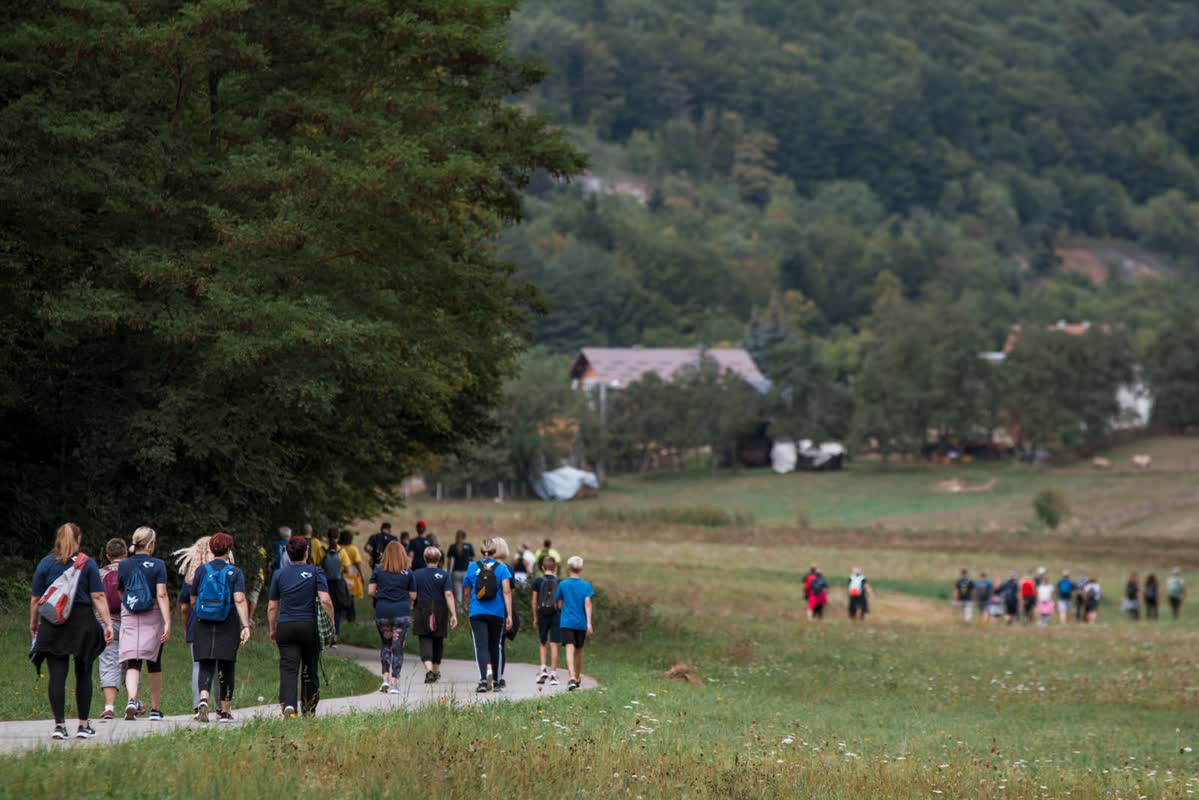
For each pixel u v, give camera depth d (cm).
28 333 6956
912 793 3481
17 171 6319
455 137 7656
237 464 7269
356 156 7012
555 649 5841
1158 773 4566
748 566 19225
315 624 4012
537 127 8125
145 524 7144
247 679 5169
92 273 6731
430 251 7456
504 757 3234
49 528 7306
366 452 8856
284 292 6719
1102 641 10931
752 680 7325
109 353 7181
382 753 3130
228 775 2812
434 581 5525
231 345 6209
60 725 3544
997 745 5194
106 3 6681
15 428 7419
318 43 7231
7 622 6025
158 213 6719
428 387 7500
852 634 10956
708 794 3181
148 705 4400
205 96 7400
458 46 7531
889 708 6506
